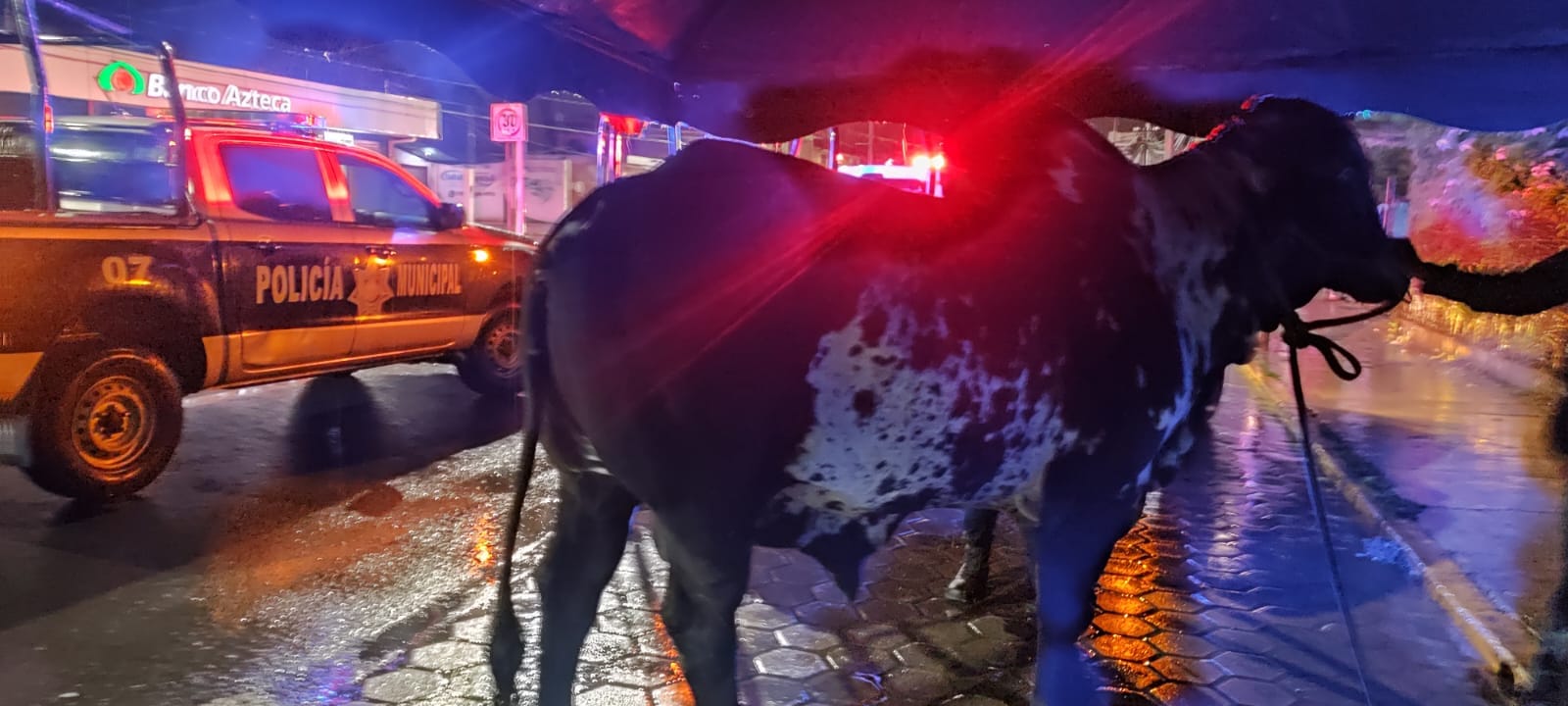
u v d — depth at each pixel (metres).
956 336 2.74
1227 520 6.00
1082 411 2.99
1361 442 7.57
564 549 3.13
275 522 5.82
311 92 13.80
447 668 4.03
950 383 2.74
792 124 4.67
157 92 11.23
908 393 2.70
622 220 2.71
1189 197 3.31
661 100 4.54
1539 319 9.38
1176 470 3.54
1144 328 3.09
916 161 12.26
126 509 5.97
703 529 2.72
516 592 4.82
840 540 3.00
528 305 2.88
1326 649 4.27
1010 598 4.83
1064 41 3.59
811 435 2.69
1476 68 3.55
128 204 6.75
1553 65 3.44
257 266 6.80
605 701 3.78
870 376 2.67
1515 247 9.20
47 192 6.10
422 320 8.12
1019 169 3.10
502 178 22.97
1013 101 3.31
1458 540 5.37
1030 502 3.18
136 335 6.06
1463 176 10.22
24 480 6.50
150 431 6.12
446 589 4.85
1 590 4.73
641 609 4.58
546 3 3.54
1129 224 3.16
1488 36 3.35
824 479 2.78
